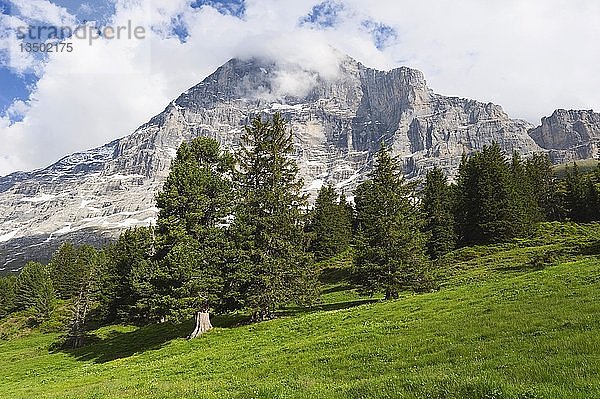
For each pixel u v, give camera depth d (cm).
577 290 3222
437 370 1858
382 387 1656
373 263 5866
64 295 14400
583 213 11900
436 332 2748
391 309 4188
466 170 11031
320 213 11694
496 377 1560
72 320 9538
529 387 1387
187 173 5547
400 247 5800
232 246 5466
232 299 5462
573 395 1280
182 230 5259
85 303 9725
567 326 2255
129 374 3578
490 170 9881
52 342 8656
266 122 6019
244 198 5759
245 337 4331
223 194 5722
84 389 3002
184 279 5116
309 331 3931
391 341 2759
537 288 3662
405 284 5762
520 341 2125
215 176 5862
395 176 6294
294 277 5506
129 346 6062
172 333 6059
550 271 4525
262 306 5316
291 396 1781
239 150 6094
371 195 6325
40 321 11956
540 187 13450
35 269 14812
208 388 2316
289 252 5481
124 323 9219
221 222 5816
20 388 4150
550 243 8481
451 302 3884
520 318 2656
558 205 12988
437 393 1476
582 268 4281
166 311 5234
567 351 1798
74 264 14538
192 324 6266
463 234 10144
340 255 11438
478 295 3950
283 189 5747
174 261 5034
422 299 4425
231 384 2373
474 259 8206
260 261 5422
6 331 11550
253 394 1908
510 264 6888
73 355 6372
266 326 4697
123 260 9475
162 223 5334
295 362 2717
